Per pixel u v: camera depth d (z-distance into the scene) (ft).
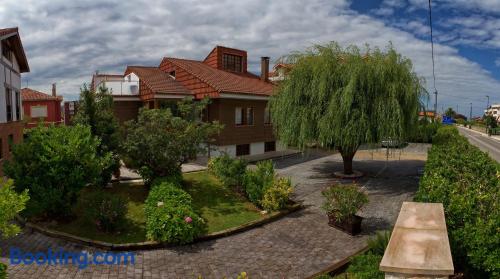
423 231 14.38
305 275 24.61
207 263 26.48
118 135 41.47
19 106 71.82
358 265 21.43
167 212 30.53
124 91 74.43
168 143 40.47
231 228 32.91
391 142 49.55
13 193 17.63
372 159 75.25
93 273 24.21
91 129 40.42
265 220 35.24
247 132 73.67
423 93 50.03
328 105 48.52
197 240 30.58
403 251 12.69
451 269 11.35
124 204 32.99
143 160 41.16
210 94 65.98
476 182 24.14
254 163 67.46
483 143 148.05
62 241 29.19
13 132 60.95
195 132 41.86
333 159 74.59
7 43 60.64
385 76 47.47
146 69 80.64
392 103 46.32
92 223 32.17
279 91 55.26
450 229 18.99
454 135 72.23
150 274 24.50
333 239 31.04
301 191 47.19
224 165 44.50
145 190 41.75
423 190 24.30
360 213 37.73
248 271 25.22
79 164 32.76
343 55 50.72
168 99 67.26
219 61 85.76
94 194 36.50
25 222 32.01
